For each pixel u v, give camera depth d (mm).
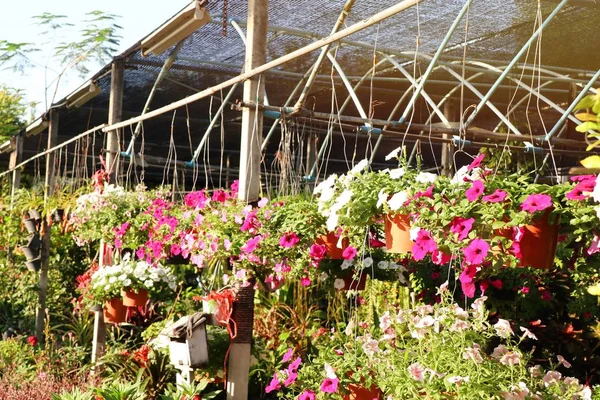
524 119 9102
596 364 4461
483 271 2992
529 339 4547
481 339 3145
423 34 5992
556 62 6949
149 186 13508
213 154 12703
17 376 6102
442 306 3387
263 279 3908
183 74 7410
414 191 2836
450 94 7508
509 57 6781
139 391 4852
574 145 5816
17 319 9289
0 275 9867
